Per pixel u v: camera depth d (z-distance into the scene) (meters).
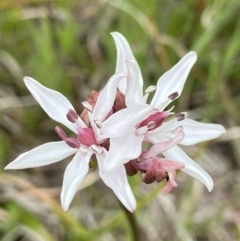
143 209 0.14
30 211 0.13
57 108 0.08
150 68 0.15
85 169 0.08
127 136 0.08
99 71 0.15
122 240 0.13
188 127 0.09
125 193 0.07
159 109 0.08
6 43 0.15
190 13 0.15
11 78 0.15
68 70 0.15
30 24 0.14
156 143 0.08
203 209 0.14
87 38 0.16
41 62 0.14
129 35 0.15
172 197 0.14
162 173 0.07
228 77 0.15
